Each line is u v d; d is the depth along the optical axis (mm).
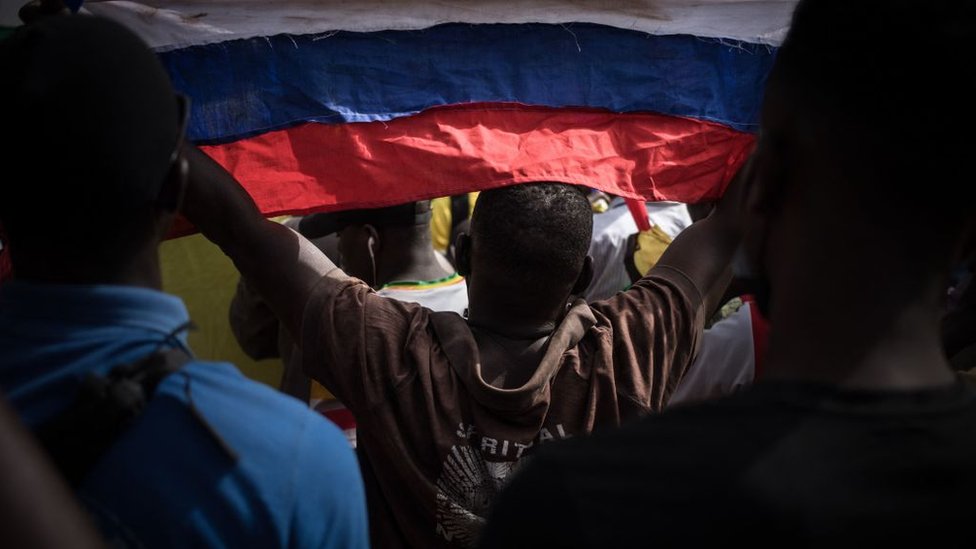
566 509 824
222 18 1592
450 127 1703
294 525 986
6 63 958
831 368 839
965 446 801
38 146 931
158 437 945
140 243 1004
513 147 1708
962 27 794
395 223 2473
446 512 1516
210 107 1628
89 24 979
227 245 1610
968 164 808
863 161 825
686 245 1762
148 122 967
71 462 920
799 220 868
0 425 712
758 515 778
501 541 856
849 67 823
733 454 801
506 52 1734
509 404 1509
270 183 1686
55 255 982
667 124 1809
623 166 1767
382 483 1591
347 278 1637
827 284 850
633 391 1583
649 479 814
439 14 1673
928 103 800
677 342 1674
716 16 1756
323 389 2566
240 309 2781
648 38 1781
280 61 1640
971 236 862
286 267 1608
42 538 702
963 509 790
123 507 925
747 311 2188
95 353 962
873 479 787
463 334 1564
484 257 1615
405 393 1534
